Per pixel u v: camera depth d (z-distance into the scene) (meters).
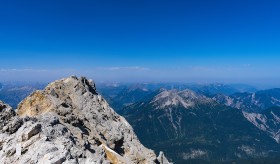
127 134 99.62
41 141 46.66
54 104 76.94
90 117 90.75
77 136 69.94
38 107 75.75
